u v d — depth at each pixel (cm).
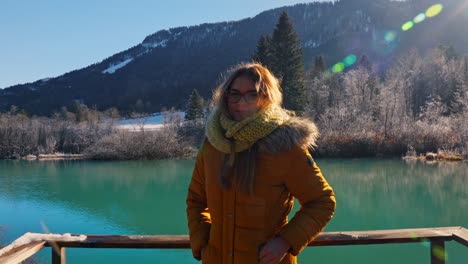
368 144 3145
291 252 154
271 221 156
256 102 160
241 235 156
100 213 1619
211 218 167
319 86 4512
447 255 895
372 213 1484
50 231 1350
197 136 4266
